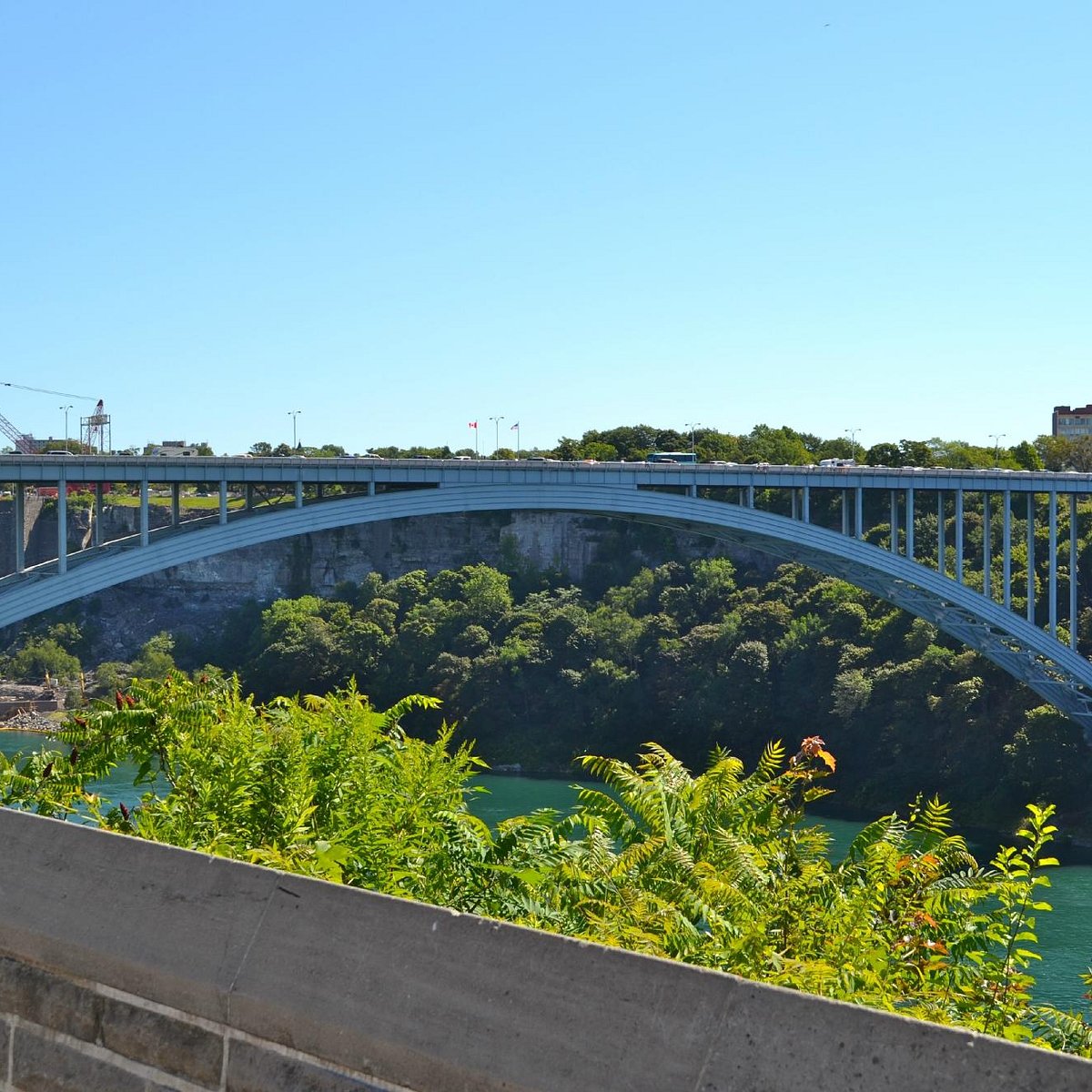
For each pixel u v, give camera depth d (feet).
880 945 26.94
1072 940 116.78
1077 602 224.12
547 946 11.10
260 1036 12.14
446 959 11.46
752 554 315.17
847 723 220.84
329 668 281.13
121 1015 13.15
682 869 28.17
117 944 13.34
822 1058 9.62
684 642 258.57
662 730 245.65
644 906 26.35
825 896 28.32
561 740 249.55
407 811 29.60
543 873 29.14
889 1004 23.53
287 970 12.18
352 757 30.32
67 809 28.94
